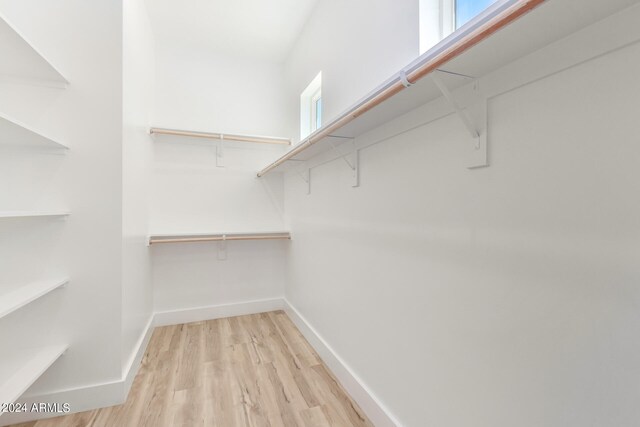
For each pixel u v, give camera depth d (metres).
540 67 0.68
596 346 0.59
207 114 2.80
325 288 1.95
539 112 0.69
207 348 2.12
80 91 1.46
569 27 0.60
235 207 2.84
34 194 1.40
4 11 1.36
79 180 1.46
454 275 0.94
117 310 1.52
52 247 1.42
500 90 0.78
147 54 2.28
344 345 1.69
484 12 0.59
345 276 1.67
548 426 0.68
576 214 0.62
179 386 1.66
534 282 0.70
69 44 1.45
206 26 2.48
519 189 0.74
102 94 1.49
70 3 1.45
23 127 1.11
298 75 2.62
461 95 0.90
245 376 1.76
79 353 1.46
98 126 1.48
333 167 1.82
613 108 0.56
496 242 0.80
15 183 1.39
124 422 1.38
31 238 1.40
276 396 1.57
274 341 2.24
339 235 1.75
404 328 1.18
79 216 1.46
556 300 0.66
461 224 0.91
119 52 1.51
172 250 2.63
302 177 2.35
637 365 0.53
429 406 1.05
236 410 1.46
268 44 2.75
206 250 2.74
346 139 1.57
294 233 2.65
